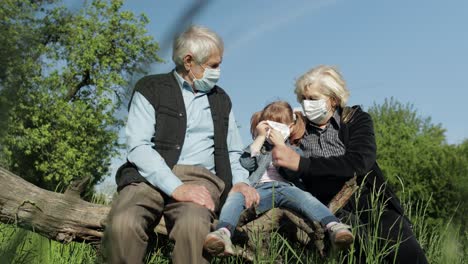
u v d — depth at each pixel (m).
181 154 2.80
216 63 2.81
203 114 2.88
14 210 2.63
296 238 3.16
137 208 2.46
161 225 2.94
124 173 2.68
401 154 12.93
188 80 2.88
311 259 2.91
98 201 2.93
